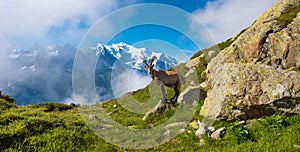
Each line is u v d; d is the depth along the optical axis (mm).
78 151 9898
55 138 10484
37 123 11578
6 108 16594
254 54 17703
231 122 11195
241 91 11320
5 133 10133
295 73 11523
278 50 17094
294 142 8312
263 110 10961
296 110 10570
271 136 9172
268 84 11219
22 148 9477
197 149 9609
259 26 19328
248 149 8188
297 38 16859
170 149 9930
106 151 10031
